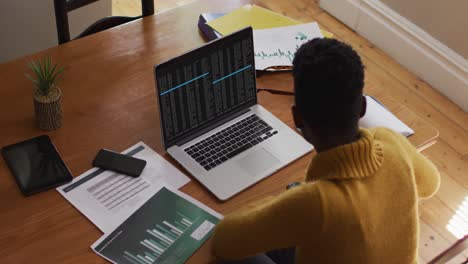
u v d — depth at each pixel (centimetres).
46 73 151
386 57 322
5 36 253
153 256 128
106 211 137
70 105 163
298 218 109
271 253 161
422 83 308
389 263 114
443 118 290
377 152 111
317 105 107
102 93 168
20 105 161
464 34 284
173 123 151
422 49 304
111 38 188
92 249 129
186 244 131
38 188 139
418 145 163
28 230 132
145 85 172
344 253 108
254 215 117
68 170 145
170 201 140
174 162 151
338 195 105
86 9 273
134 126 159
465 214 246
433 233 237
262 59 181
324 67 104
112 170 146
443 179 261
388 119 167
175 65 147
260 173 149
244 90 163
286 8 347
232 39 156
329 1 343
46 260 126
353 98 105
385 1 316
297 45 189
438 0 288
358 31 336
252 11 200
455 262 216
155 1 361
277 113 167
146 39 189
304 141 158
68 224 133
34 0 251
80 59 179
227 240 121
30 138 153
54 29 270
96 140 154
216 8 205
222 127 159
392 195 111
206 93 155
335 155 108
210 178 146
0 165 145
